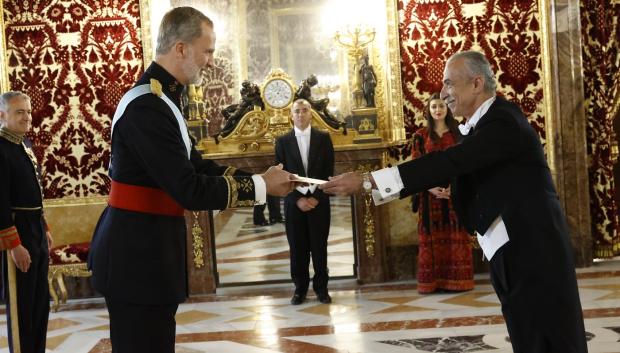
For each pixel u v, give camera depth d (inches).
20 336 157.6
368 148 260.4
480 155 107.0
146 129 96.7
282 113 270.5
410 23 274.8
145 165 97.4
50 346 198.8
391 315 215.0
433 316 210.4
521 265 105.7
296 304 237.8
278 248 271.0
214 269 271.1
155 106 98.2
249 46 276.7
